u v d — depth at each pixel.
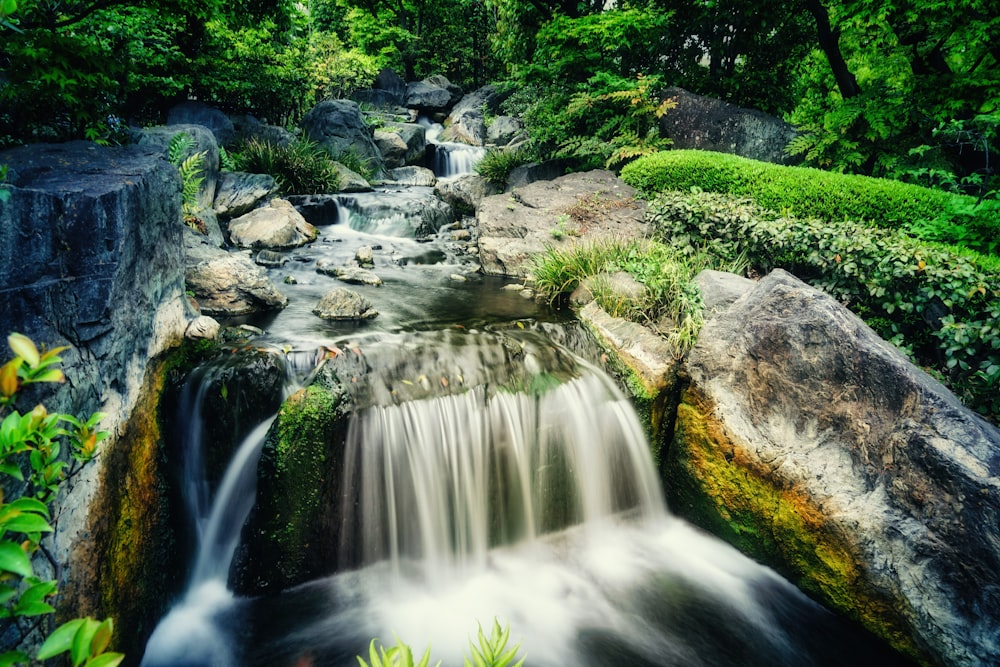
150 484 3.36
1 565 1.20
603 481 4.94
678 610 4.19
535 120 12.09
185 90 11.56
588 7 12.37
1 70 3.48
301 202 9.83
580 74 11.71
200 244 6.07
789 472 4.23
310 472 3.70
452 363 4.54
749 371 4.60
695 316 5.24
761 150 10.46
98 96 4.36
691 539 4.98
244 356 4.05
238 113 12.73
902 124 8.87
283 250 8.09
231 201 8.78
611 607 4.18
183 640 3.43
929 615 3.50
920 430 3.61
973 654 3.32
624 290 5.90
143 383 3.42
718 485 4.76
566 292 6.77
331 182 11.20
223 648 3.45
